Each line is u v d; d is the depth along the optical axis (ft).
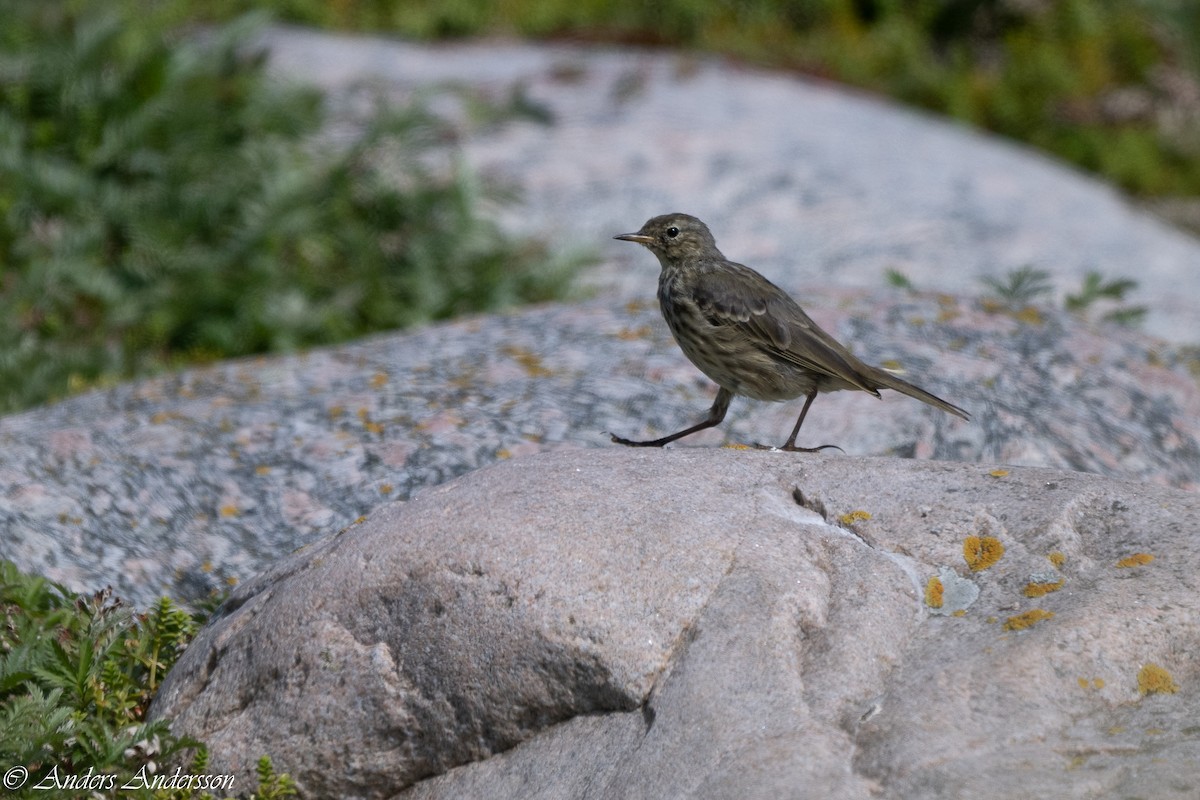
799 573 17.49
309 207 44.45
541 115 53.72
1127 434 28.81
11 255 41.88
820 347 24.86
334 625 18.42
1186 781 14.24
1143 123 66.95
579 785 16.24
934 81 67.62
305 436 28.12
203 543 25.32
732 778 14.96
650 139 54.80
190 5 62.34
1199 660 15.97
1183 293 46.03
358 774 18.01
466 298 43.55
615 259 46.98
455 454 27.27
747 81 62.80
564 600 17.29
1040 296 42.19
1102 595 16.60
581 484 18.93
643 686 16.75
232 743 18.51
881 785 14.65
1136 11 71.41
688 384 29.89
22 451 27.02
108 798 17.98
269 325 40.73
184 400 29.94
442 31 66.49
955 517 18.25
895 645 16.58
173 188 44.16
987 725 15.17
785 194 50.80
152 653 21.12
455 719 17.62
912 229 48.80
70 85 45.68
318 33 63.62
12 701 19.93
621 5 69.21
